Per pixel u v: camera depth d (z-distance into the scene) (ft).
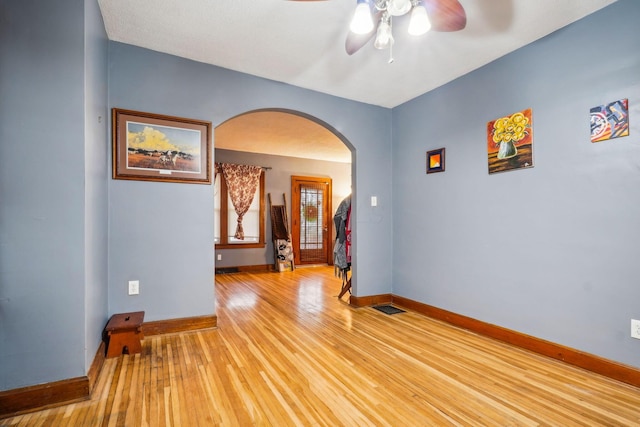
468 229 9.26
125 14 6.77
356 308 11.43
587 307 6.62
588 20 6.62
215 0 6.29
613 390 5.81
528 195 7.73
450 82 9.90
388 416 5.00
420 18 4.66
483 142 8.86
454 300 9.64
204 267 8.89
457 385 5.99
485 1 6.16
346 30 7.27
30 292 5.09
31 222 5.11
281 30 7.31
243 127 15.07
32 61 5.15
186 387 5.79
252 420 4.85
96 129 6.42
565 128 7.02
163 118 8.34
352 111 11.47
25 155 5.10
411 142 11.41
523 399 5.52
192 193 8.74
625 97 6.09
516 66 8.01
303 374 6.37
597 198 6.48
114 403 5.26
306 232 22.99
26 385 5.04
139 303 8.07
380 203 12.07
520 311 7.86
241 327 9.22
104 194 7.31
